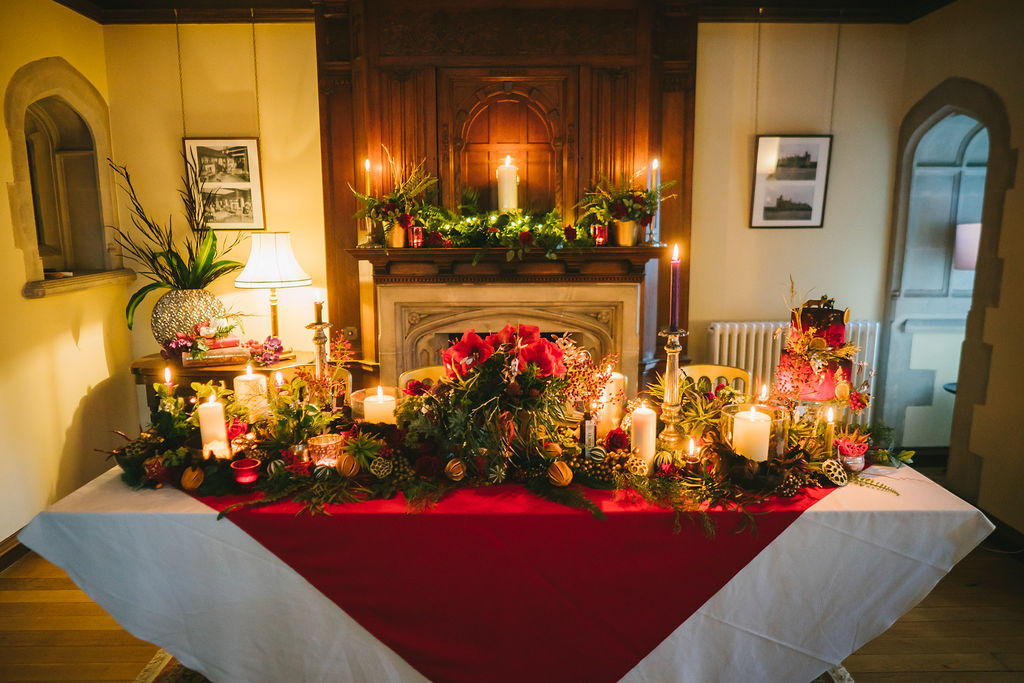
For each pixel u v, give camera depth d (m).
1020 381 3.28
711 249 4.41
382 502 1.83
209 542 1.79
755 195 4.34
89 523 1.77
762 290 4.47
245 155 4.24
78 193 4.10
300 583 1.80
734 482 1.86
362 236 4.12
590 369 2.05
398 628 1.82
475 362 1.92
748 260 4.43
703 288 4.45
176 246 4.33
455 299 3.98
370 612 1.81
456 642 1.83
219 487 1.86
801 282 4.47
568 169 4.00
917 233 4.35
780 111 4.29
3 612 2.75
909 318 4.45
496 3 3.84
